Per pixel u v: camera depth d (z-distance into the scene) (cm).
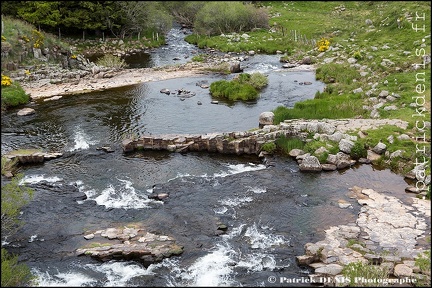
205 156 3206
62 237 2278
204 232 2308
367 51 5216
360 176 2844
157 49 6825
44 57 5372
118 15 6919
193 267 2048
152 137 3281
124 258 2117
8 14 6569
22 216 2450
